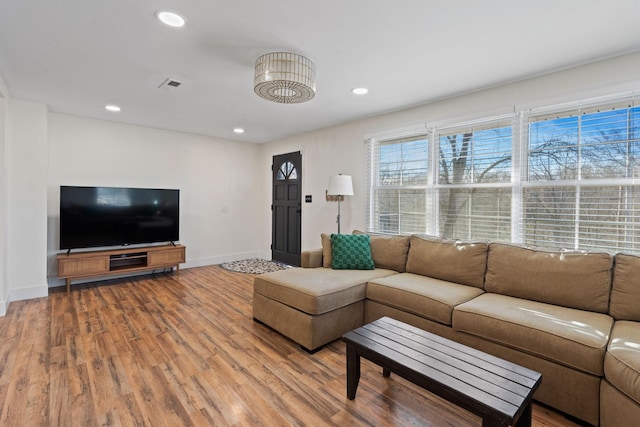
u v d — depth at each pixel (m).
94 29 2.00
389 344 1.73
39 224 3.57
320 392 1.93
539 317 1.93
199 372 2.12
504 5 1.74
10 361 2.21
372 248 3.39
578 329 1.76
